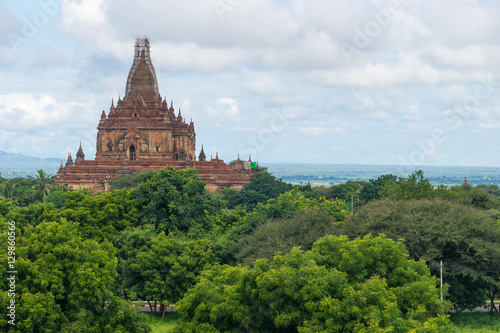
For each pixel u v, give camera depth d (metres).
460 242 94.56
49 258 71.88
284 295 67.94
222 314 68.44
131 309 76.88
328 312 65.31
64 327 68.94
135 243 100.12
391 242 78.62
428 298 72.50
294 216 104.00
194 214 116.44
